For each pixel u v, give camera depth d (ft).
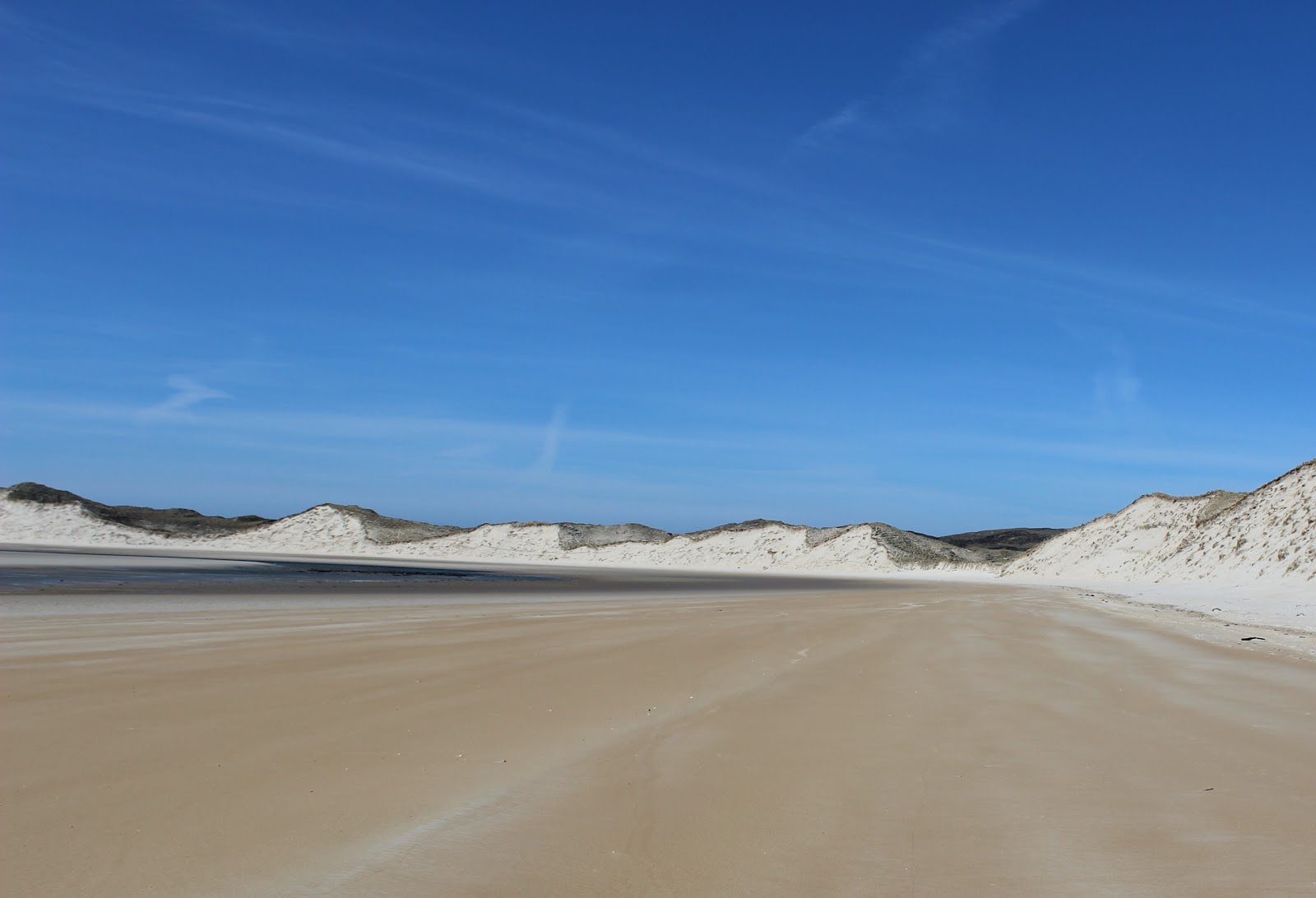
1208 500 260.42
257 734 29.14
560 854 18.56
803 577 319.47
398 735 29.48
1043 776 25.22
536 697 37.29
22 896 15.79
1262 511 199.31
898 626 76.18
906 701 37.52
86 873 16.99
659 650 55.16
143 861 17.70
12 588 121.08
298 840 19.13
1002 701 37.42
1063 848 19.27
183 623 70.03
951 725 32.35
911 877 17.49
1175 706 36.63
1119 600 140.46
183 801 21.67
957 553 455.22
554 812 21.38
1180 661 52.37
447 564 406.62
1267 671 48.24
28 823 19.79
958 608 108.78
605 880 17.16
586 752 27.73
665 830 20.21
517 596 128.47
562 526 605.31
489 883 16.89
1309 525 168.04
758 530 525.75
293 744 27.84
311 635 61.11
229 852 18.30
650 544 557.74
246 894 16.17
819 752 27.99
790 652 54.90
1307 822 21.18
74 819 20.13
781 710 35.24
